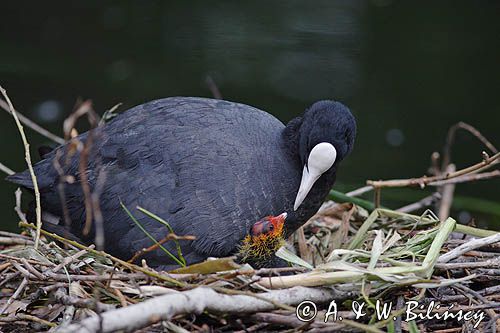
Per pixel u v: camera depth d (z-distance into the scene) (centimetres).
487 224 1379
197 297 693
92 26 2156
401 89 1844
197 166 888
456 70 1930
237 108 962
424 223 980
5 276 801
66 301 730
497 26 2155
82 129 1672
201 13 2241
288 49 1998
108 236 901
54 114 1719
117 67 1925
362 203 1071
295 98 1772
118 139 925
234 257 812
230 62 1939
